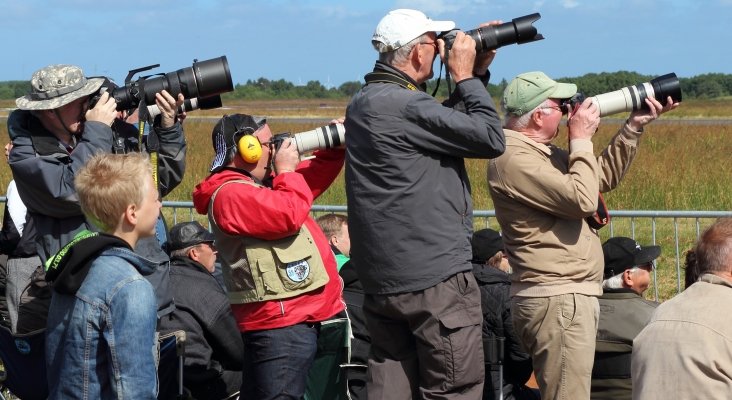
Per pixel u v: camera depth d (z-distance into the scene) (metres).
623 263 7.74
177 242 7.94
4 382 7.86
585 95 6.91
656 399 4.89
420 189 6.00
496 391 7.96
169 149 6.88
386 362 6.38
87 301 4.92
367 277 6.22
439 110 5.94
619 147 6.92
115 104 6.51
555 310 6.57
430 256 6.02
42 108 6.33
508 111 6.86
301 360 6.42
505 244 6.88
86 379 4.91
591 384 7.52
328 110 112.00
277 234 6.29
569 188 6.41
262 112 104.12
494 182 6.73
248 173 6.54
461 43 6.19
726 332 4.88
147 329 4.89
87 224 6.52
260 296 6.33
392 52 6.19
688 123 58.72
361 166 6.16
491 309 7.94
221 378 7.61
